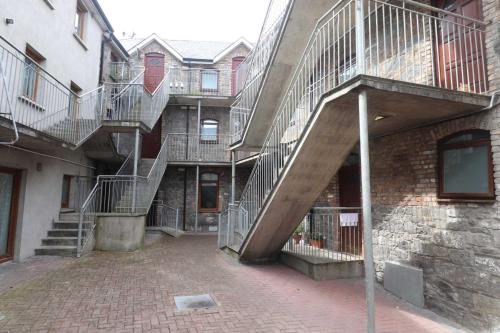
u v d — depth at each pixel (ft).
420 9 19.66
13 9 23.63
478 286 15.94
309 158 18.54
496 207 15.31
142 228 33.30
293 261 25.03
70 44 32.55
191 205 50.14
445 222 17.81
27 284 19.43
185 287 19.63
